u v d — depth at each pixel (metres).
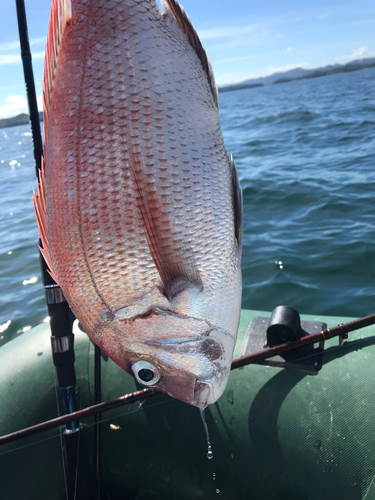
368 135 3.34
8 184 3.62
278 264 1.26
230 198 0.38
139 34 0.33
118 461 0.54
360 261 1.21
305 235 1.45
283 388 0.54
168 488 0.52
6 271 1.51
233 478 0.50
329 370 0.54
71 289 0.35
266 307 1.06
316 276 1.17
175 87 0.34
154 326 0.36
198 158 0.35
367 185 1.89
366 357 0.55
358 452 0.47
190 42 0.36
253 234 1.53
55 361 0.51
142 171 0.33
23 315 1.19
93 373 0.61
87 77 0.32
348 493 0.45
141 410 0.56
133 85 0.33
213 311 0.37
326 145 3.21
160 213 0.34
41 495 0.53
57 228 0.34
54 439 0.56
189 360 0.37
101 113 0.32
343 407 0.50
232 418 0.53
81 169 0.33
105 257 0.34
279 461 0.49
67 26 0.33
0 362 0.65
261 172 2.47
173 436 0.53
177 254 0.35
